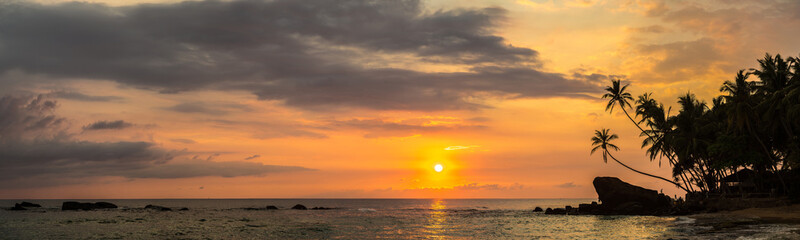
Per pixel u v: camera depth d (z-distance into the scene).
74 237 46.44
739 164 64.88
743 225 41.50
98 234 49.31
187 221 69.62
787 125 56.84
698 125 69.00
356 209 125.19
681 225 47.00
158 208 112.44
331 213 97.94
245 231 52.69
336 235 47.88
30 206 117.12
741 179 75.06
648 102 76.12
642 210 72.56
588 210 80.44
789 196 58.47
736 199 64.12
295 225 61.38
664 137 73.56
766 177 70.62
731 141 63.03
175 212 99.44
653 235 39.53
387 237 45.38
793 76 54.03
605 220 62.12
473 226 58.00
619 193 76.19
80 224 62.31
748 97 57.47
